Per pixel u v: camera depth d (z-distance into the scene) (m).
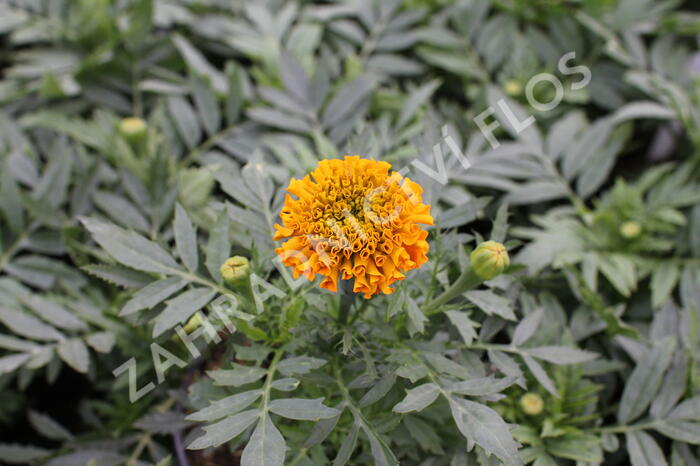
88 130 0.62
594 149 0.63
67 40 0.71
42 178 0.58
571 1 0.70
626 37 0.71
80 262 0.57
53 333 0.53
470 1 0.70
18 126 0.64
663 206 0.60
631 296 0.59
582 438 0.48
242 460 0.38
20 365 0.54
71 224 0.58
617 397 0.55
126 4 0.72
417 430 0.44
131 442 0.55
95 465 0.50
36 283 0.57
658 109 0.64
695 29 0.71
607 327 0.53
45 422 0.57
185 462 0.51
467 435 0.39
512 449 0.38
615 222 0.59
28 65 0.69
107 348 0.51
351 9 0.72
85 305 0.54
